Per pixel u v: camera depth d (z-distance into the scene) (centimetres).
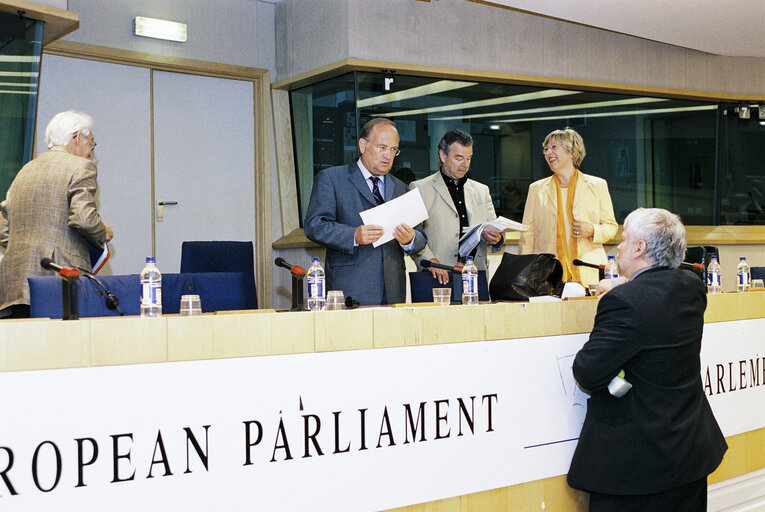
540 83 623
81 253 318
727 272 730
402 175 577
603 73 659
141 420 186
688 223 724
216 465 196
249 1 603
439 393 235
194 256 425
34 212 311
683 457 235
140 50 552
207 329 195
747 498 326
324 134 589
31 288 243
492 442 247
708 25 606
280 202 617
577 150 491
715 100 717
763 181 744
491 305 249
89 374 180
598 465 239
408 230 330
